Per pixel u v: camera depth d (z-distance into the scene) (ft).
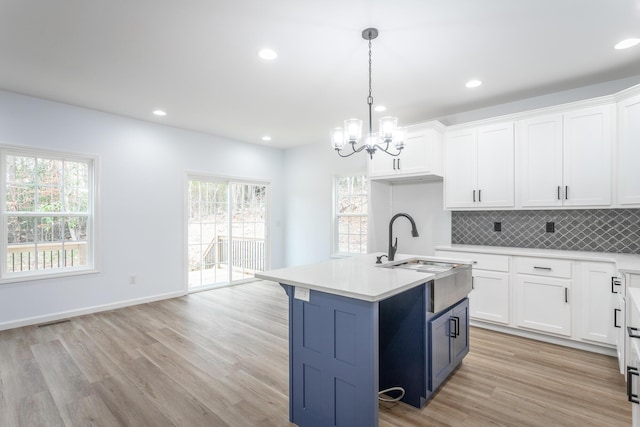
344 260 8.94
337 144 8.49
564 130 10.38
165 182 15.70
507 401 7.14
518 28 7.47
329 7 6.75
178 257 16.17
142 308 14.16
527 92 11.32
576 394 7.39
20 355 9.43
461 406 6.97
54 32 7.69
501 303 10.95
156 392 7.54
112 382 7.96
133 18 7.14
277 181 20.86
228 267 18.60
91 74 10.00
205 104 12.71
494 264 11.09
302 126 15.81
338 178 18.78
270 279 6.48
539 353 9.53
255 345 10.22
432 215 14.28
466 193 12.36
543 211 11.64
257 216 20.04
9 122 11.54
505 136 11.48
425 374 6.84
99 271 13.64
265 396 7.41
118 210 14.20
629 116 9.15
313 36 7.86
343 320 5.71
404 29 7.52
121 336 10.91
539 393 7.44
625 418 6.53
